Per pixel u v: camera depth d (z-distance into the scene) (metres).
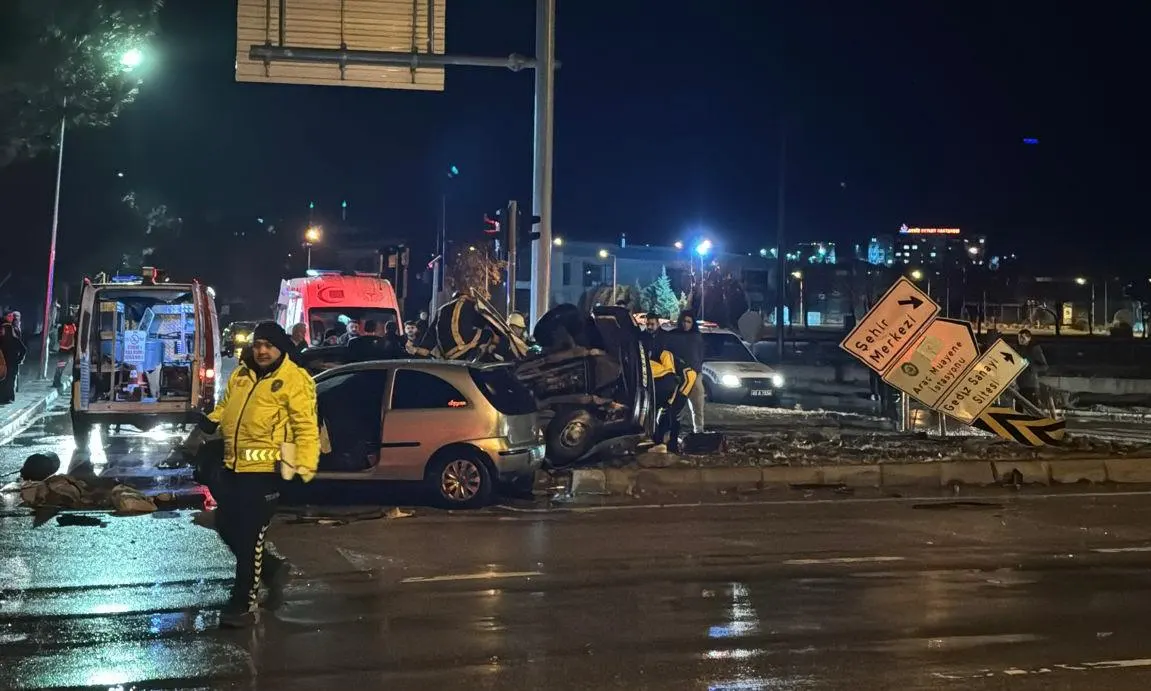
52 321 37.03
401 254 28.02
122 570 8.89
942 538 10.54
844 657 6.71
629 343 14.73
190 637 7.07
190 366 17.62
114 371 17.47
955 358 16.41
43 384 31.62
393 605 7.90
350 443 12.03
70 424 21.97
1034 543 10.31
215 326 17.89
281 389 7.27
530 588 8.44
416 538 10.37
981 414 16.31
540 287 17.69
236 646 6.88
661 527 11.02
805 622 7.52
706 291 62.53
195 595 8.12
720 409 25.53
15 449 17.61
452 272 54.81
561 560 9.44
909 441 16.83
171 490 12.92
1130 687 6.16
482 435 12.06
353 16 16.52
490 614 7.68
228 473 7.31
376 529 10.82
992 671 6.45
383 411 12.09
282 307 31.73
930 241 95.88
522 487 12.85
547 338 14.79
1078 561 9.52
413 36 16.69
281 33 16.33
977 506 12.44
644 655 6.74
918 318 16.45
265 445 7.26
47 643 6.93
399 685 6.15
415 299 45.62
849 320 39.66
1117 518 11.70
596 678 6.29
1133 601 8.13
